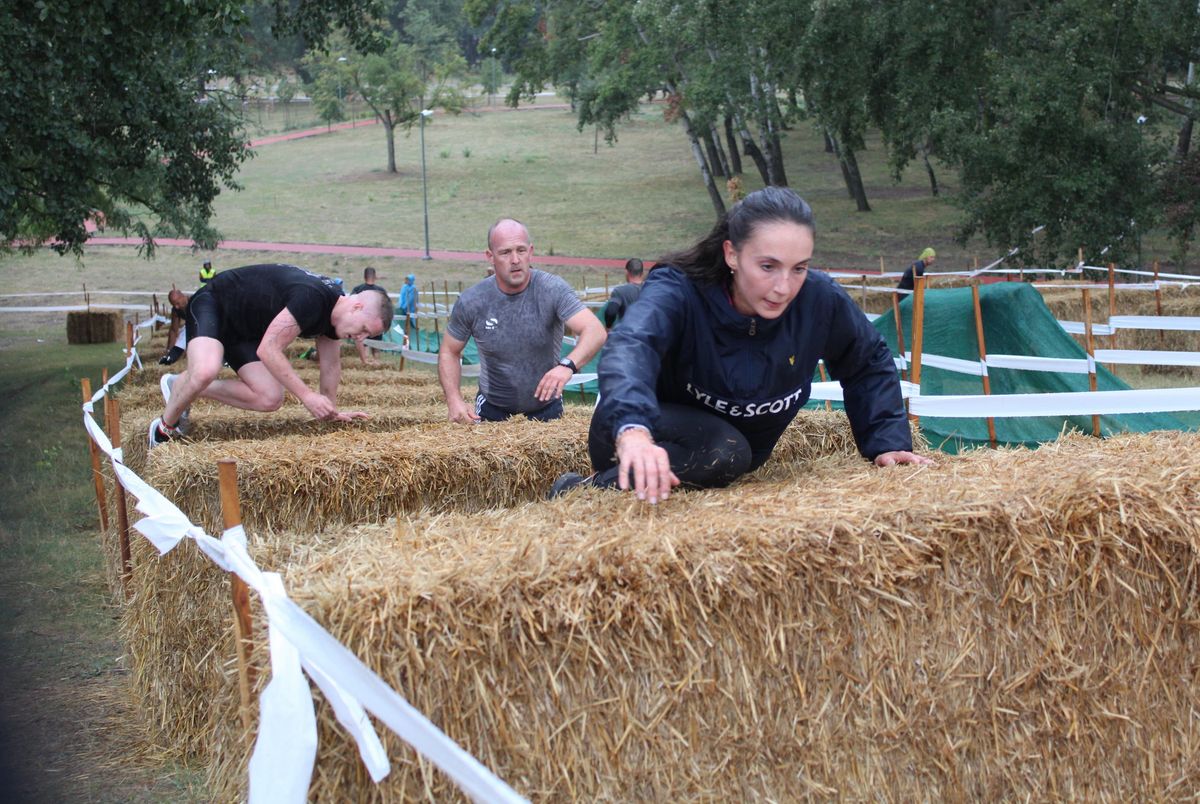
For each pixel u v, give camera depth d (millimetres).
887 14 27062
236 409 6645
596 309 20422
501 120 79562
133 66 12609
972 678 2678
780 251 2779
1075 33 24172
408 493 4414
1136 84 26875
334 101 78188
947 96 27031
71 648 4965
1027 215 25297
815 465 3439
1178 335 14766
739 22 30344
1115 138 25031
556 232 44469
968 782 2709
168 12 11203
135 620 4262
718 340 3041
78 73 11516
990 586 2676
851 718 2609
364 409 7145
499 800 1869
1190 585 2789
